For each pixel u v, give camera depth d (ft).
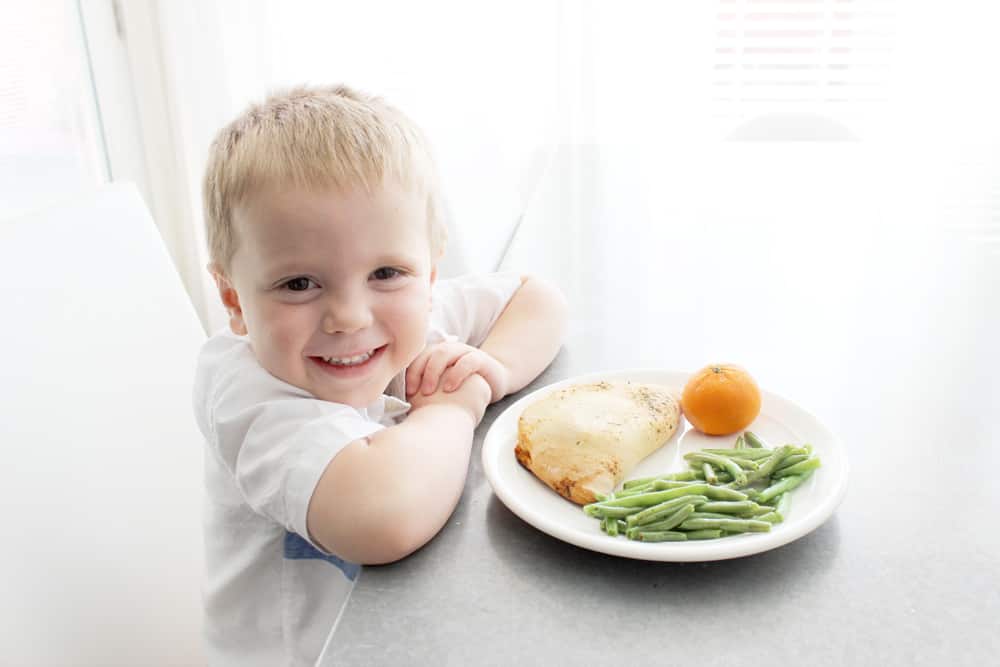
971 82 6.96
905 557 1.85
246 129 2.37
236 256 2.34
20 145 5.62
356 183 2.23
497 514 2.11
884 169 5.51
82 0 6.19
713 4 7.00
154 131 6.88
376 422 2.63
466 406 2.56
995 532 1.93
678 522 1.88
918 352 2.89
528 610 1.74
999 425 2.39
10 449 2.46
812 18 7.02
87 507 2.66
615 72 6.68
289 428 2.24
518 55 6.75
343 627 1.70
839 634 1.63
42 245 2.78
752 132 6.89
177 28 6.43
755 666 1.56
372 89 6.90
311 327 2.31
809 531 1.87
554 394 2.39
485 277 3.32
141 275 3.13
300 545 2.56
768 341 3.03
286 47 6.84
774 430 2.35
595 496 2.02
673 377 2.64
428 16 6.70
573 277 3.79
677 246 4.20
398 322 2.40
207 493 2.77
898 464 2.20
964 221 4.41
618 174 5.70
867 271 3.74
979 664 1.56
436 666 1.59
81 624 2.55
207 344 2.71
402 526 1.93
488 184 6.93
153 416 3.00
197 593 3.04
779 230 4.39
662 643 1.63
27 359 2.60
